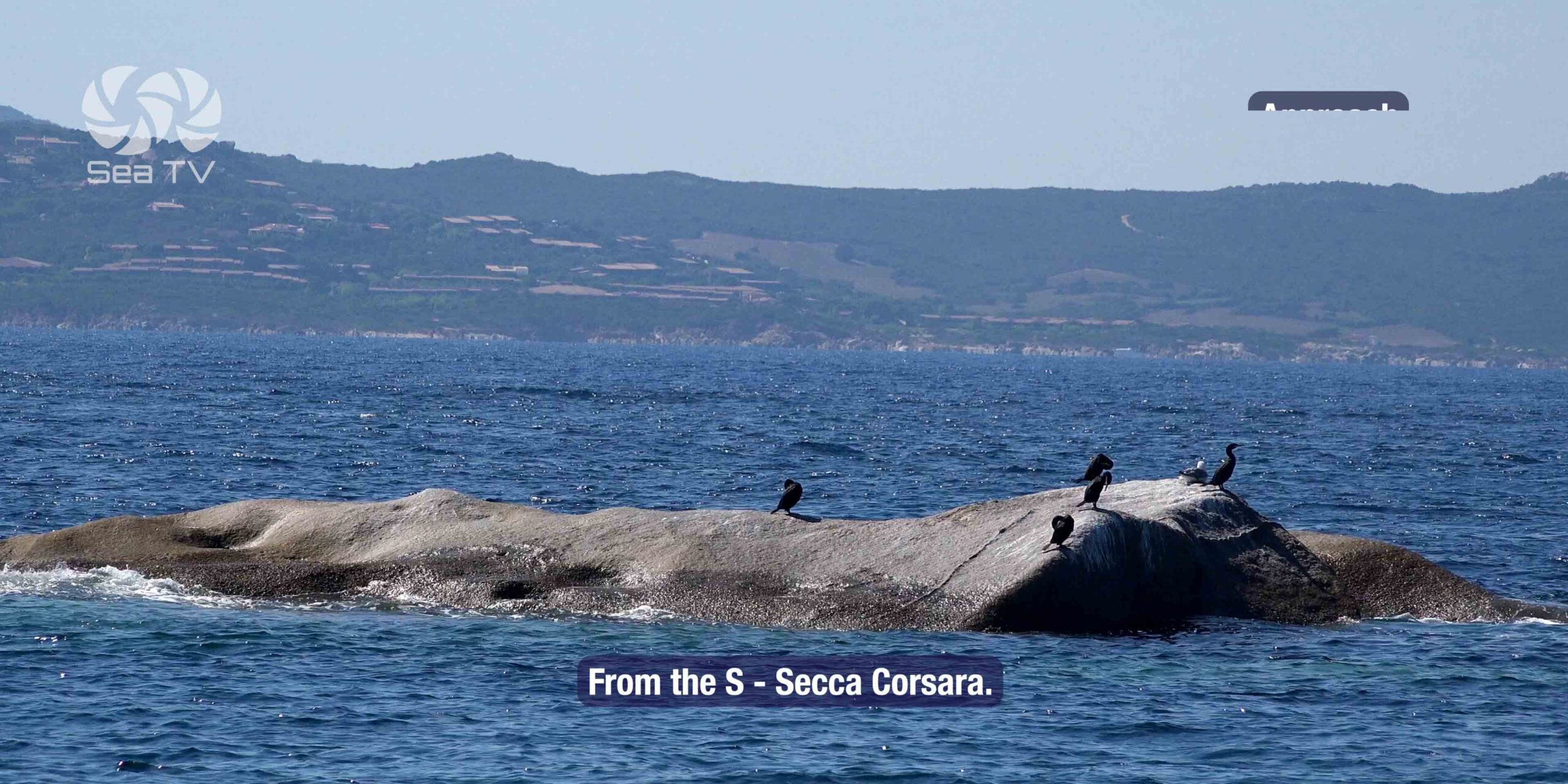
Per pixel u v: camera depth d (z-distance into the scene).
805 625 101.94
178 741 75.25
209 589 109.50
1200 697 86.81
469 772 72.12
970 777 72.81
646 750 76.12
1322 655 97.75
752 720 81.50
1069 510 107.38
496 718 80.62
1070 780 72.50
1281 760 75.75
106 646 92.62
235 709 80.75
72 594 107.38
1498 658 97.31
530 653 94.12
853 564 107.00
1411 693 88.12
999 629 100.94
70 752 73.19
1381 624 108.69
